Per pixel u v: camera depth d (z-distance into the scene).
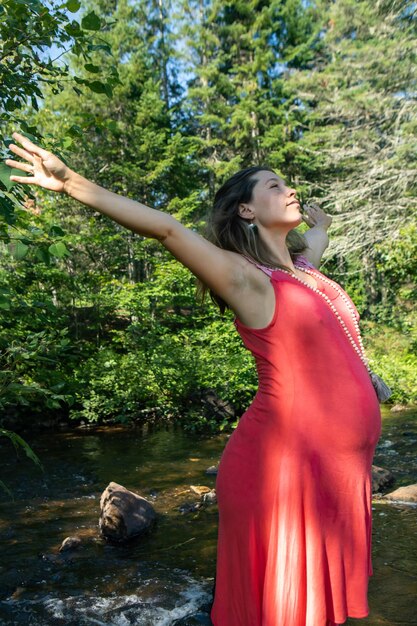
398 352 13.50
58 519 4.70
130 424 9.19
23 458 6.94
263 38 21.56
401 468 6.02
